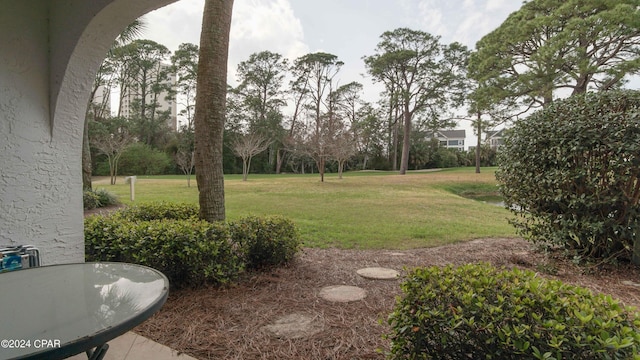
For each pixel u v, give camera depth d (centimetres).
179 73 3169
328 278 311
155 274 147
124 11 196
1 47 184
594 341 110
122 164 2692
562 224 354
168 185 1602
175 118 3431
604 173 324
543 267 345
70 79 205
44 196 204
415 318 140
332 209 833
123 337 198
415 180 1906
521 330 118
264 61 3319
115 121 2898
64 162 214
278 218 352
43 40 201
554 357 113
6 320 103
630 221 326
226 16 323
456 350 134
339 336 202
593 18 1202
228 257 283
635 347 107
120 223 302
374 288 286
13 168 191
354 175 2634
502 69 1603
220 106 326
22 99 193
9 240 190
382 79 2886
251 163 3294
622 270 332
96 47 206
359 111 3541
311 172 3362
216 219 328
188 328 211
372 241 484
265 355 181
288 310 240
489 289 143
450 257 392
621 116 311
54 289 129
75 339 92
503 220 696
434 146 3875
